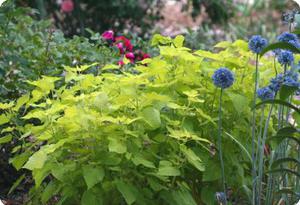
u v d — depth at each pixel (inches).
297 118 50.6
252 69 51.6
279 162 43.1
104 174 39.3
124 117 39.2
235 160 47.0
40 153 38.6
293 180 50.6
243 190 49.4
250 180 49.4
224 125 48.1
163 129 44.1
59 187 41.8
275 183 48.4
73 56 66.9
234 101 45.0
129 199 38.9
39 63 63.6
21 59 61.4
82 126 39.7
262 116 46.0
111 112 42.6
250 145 49.8
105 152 40.8
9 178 59.1
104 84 44.4
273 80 44.7
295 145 53.5
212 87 47.9
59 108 40.8
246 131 49.1
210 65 49.4
